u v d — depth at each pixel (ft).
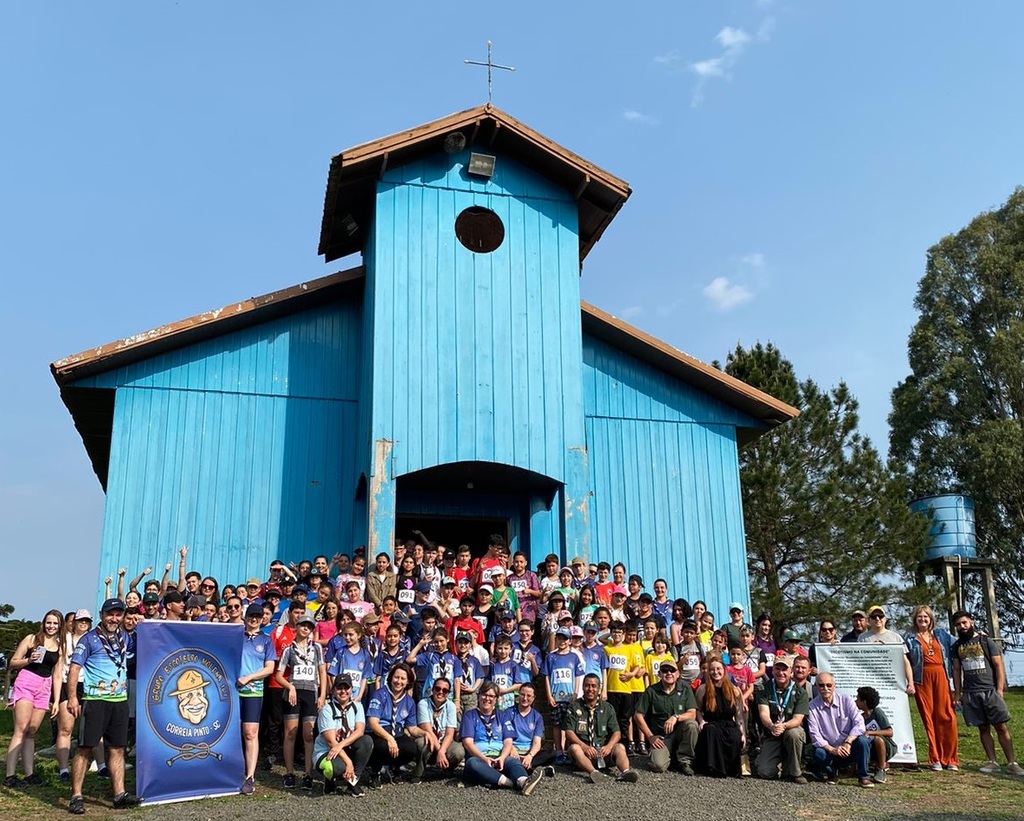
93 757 31.42
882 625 35.06
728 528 51.83
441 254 46.83
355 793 27.68
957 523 82.38
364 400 46.44
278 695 33.06
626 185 48.39
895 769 32.89
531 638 34.88
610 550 49.90
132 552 44.39
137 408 46.09
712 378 52.08
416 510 49.75
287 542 46.75
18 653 30.63
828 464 76.59
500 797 27.32
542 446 45.42
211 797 27.55
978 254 113.91
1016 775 31.76
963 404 110.83
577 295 48.19
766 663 36.17
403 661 31.55
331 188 46.47
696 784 29.76
